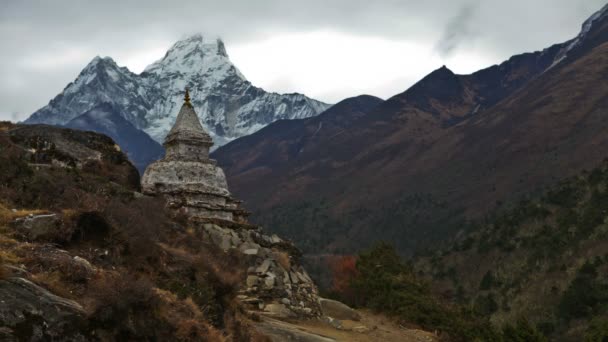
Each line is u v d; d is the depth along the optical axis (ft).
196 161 134.41
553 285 310.86
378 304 139.13
